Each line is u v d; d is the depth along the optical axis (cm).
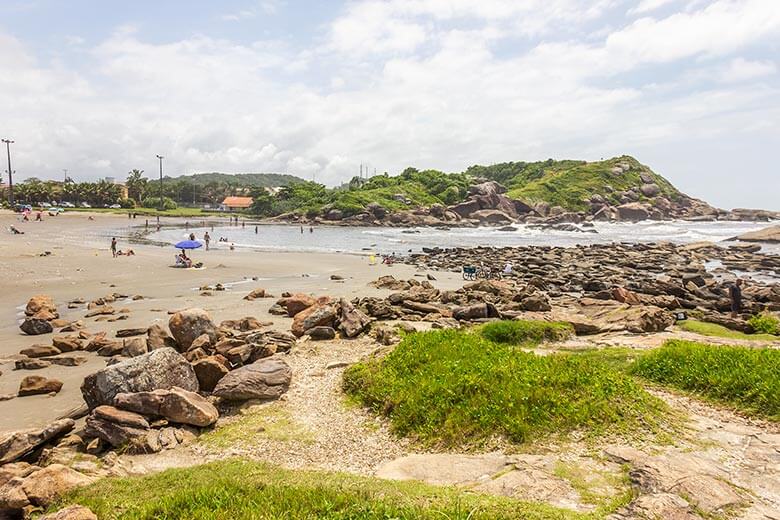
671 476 761
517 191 16125
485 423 1009
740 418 1079
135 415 1134
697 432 990
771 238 7750
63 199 15975
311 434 1113
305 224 12975
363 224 12694
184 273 4028
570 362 1260
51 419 1276
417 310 2534
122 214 13650
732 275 4609
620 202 16088
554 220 13538
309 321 1967
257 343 1728
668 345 1551
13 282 3394
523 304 2544
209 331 1791
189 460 1021
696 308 2928
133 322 2347
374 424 1143
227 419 1220
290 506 707
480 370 1209
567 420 990
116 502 781
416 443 1032
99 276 3744
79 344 1912
